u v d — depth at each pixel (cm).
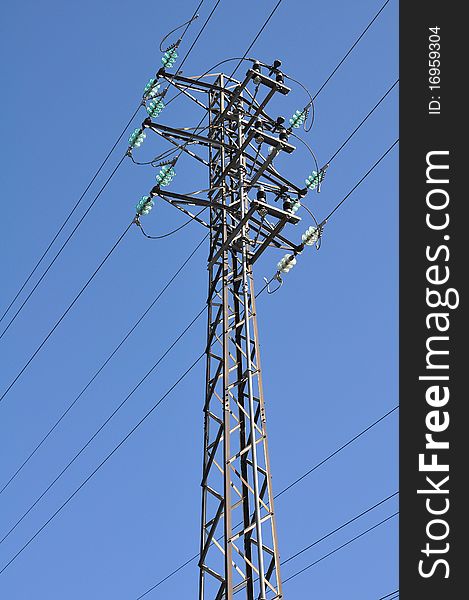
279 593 2064
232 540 2098
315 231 2617
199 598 2180
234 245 2591
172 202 2694
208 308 2562
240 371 2391
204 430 2389
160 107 2800
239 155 2642
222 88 2800
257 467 2175
